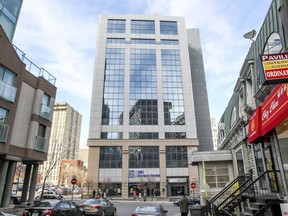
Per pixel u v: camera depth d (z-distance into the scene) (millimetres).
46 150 25391
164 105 58625
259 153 12406
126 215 20844
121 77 60500
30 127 23578
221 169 19641
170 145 54500
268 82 7516
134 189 50750
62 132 108562
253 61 12805
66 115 112688
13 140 21422
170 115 57812
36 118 24141
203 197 18922
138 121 56594
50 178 111688
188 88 60812
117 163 52750
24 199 24734
